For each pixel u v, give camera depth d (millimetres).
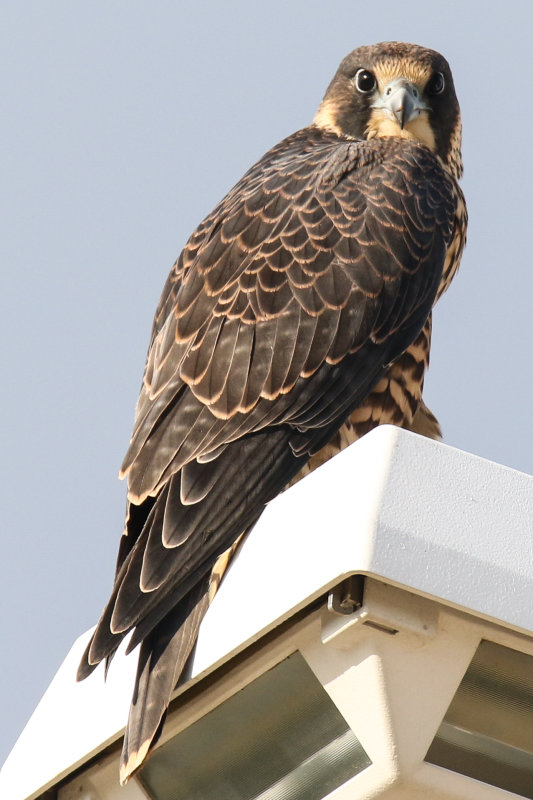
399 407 9195
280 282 8688
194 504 7035
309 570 5531
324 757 6000
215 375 8125
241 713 6195
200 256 9008
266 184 9453
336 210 9156
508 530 5641
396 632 5527
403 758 5527
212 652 5996
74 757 6512
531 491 5777
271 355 8336
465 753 5875
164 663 6164
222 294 8641
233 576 6102
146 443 7648
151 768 6516
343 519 5504
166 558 6637
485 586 5492
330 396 8328
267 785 6223
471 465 5703
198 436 7676
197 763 6406
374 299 8781
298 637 5816
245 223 9125
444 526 5512
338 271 8805
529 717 5871
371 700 5559
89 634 6977
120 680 6480
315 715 6020
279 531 5895
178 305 8727
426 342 9305
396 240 9109
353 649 5609
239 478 7398
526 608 5527
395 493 5492
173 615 6445
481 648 5770
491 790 5613
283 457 7801
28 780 6742
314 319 8547
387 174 9547
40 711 6961
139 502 7348
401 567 5371
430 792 5566
